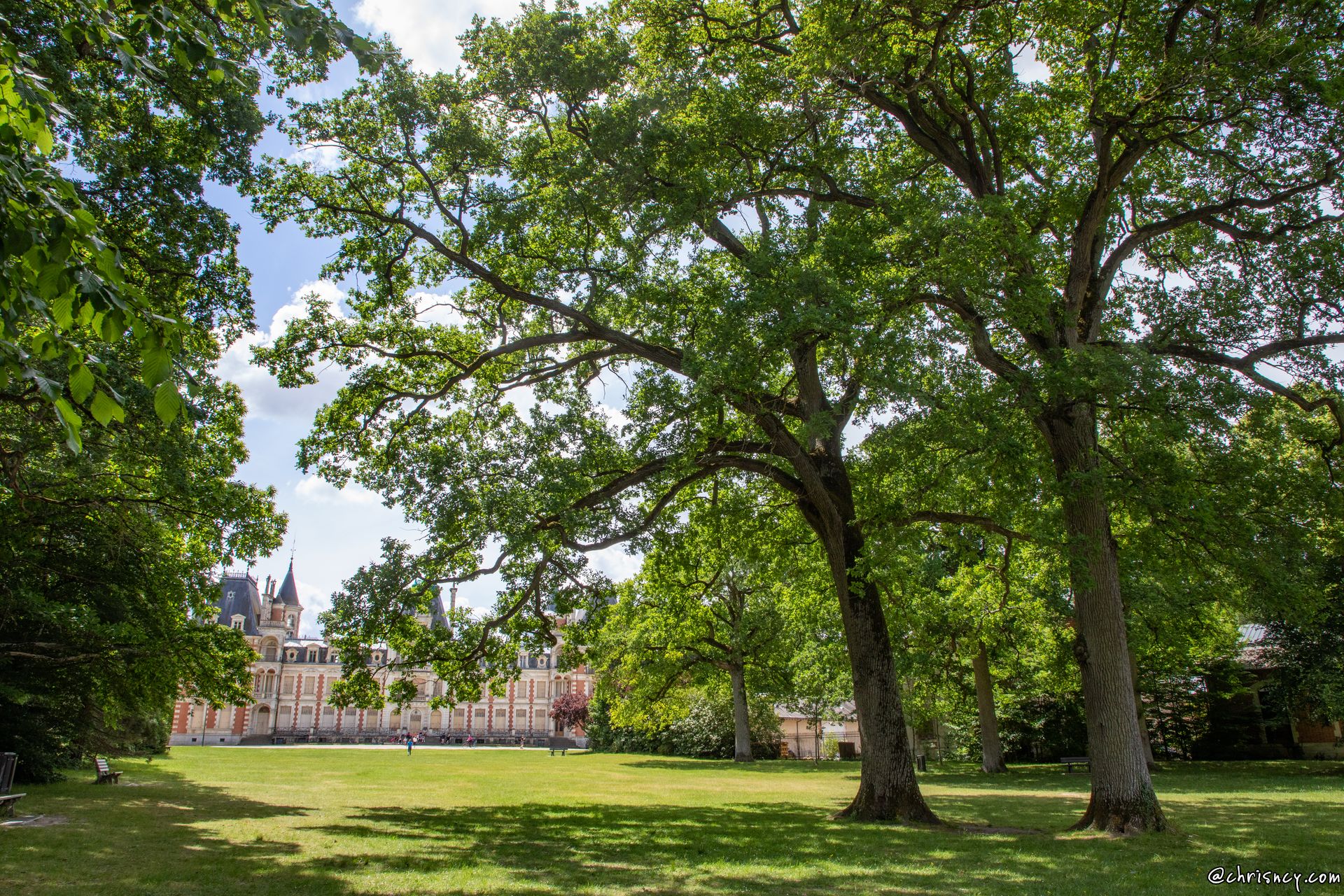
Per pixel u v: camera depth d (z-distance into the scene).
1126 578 17.41
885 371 12.84
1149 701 39.66
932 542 21.94
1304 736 38.53
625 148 15.65
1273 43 12.22
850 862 11.13
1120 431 16.80
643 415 15.84
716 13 17.94
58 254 3.66
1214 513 14.11
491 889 8.94
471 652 18.12
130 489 17.83
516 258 18.66
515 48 15.93
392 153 16.62
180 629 20.48
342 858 10.81
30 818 13.99
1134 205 17.73
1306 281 15.70
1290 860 11.17
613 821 16.02
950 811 18.30
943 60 16.47
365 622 16.16
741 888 9.24
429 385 19.88
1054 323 15.24
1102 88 14.80
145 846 11.36
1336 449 16.27
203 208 13.95
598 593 17.84
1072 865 10.84
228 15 5.20
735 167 17.67
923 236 13.97
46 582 19.86
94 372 4.10
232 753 48.78
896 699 16.33
